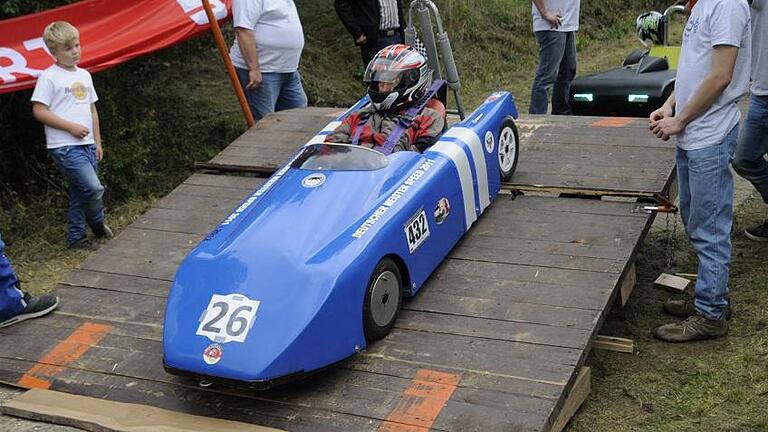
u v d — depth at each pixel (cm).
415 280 516
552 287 513
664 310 575
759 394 474
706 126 489
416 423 418
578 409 473
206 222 642
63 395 474
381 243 482
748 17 471
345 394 446
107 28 830
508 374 445
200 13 887
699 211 507
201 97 1081
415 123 590
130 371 489
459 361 460
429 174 541
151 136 933
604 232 565
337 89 1196
